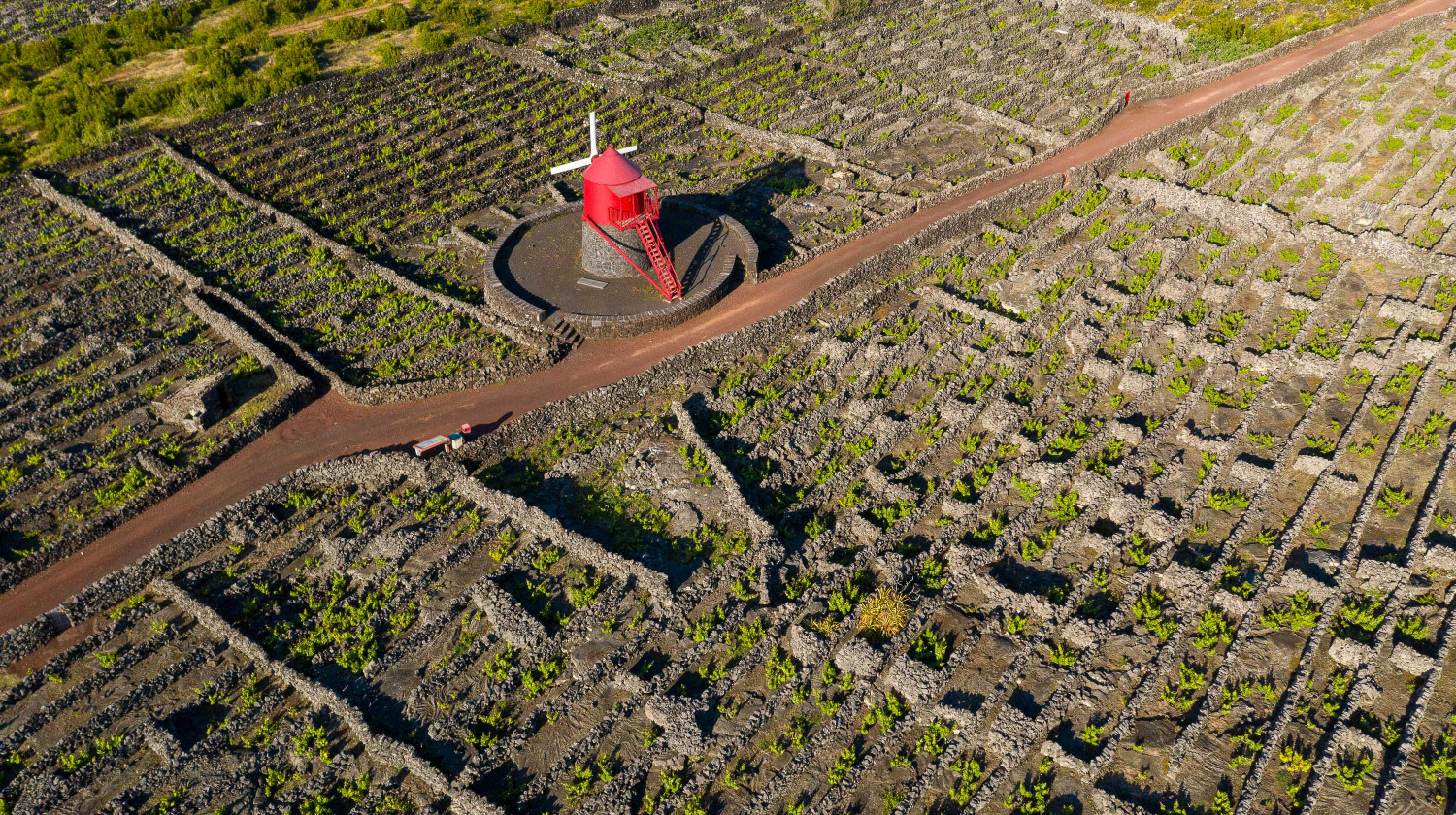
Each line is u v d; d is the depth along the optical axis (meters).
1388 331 44.94
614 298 48.62
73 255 52.81
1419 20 76.38
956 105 69.62
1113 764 28.94
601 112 69.19
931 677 30.73
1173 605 33.31
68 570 35.22
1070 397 42.88
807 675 31.20
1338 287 48.34
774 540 35.38
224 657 32.19
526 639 31.94
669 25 84.25
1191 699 30.52
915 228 55.69
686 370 44.28
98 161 62.06
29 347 45.78
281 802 28.09
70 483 38.28
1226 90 71.75
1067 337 45.88
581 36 83.75
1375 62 72.44
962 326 46.84
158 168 61.19
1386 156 58.84
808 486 38.81
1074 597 33.16
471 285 51.12
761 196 59.22
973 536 36.59
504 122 67.75
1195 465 39.03
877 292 48.47
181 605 33.69
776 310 48.88
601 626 32.84
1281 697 30.42
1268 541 35.31
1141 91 70.69
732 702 30.73
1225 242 52.94
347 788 28.64
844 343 45.09
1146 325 45.69
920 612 32.97
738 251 52.19
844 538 36.16
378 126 66.44
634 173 47.31
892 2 90.69
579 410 41.69
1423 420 39.69
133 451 40.44
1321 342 44.47
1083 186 59.38
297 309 48.47
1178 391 42.59
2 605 33.84
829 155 63.03
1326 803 27.45
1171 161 60.59
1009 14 88.25
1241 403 42.00
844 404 42.50
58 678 31.47
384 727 30.00
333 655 32.06
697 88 73.56
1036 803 27.75
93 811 28.08
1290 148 60.12
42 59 77.06
